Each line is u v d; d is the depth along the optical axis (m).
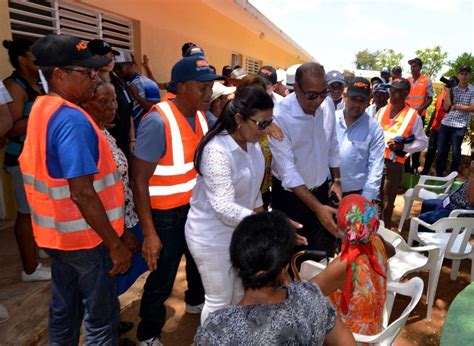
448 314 1.87
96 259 1.92
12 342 2.53
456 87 7.22
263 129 1.88
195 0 7.32
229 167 1.91
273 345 1.08
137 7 5.81
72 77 1.78
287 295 1.19
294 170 2.69
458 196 4.04
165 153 2.30
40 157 1.76
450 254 3.40
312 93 2.51
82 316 2.16
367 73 18.98
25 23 4.08
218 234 2.07
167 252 2.43
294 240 1.18
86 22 4.97
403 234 5.07
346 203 1.81
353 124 3.28
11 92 2.87
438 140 7.61
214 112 3.23
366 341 1.83
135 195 2.24
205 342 1.11
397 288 2.39
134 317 3.08
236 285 2.16
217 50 9.84
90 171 1.72
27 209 2.89
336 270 1.81
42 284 3.04
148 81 4.67
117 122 3.48
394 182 4.20
